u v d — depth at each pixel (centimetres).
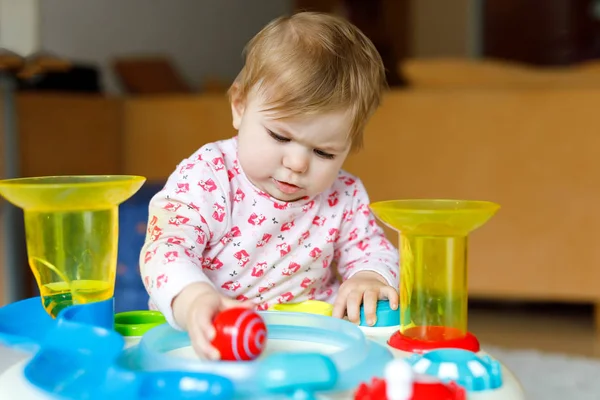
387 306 71
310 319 62
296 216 85
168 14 354
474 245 196
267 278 84
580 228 189
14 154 173
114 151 216
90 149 206
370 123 198
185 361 48
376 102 83
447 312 61
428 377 47
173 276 61
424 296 61
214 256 81
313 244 86
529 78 192
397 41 496
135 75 279
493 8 491
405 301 62
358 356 52
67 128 197
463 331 61
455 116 194
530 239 192
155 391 45
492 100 192
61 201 59
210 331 52
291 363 46
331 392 48
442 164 196
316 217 86
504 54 494
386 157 198
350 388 48
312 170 76
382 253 86
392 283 79
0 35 272
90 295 61
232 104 85
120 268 129
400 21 496
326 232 87
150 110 217
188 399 44
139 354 52
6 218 174
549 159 189
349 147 79
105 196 59
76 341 53
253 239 82
